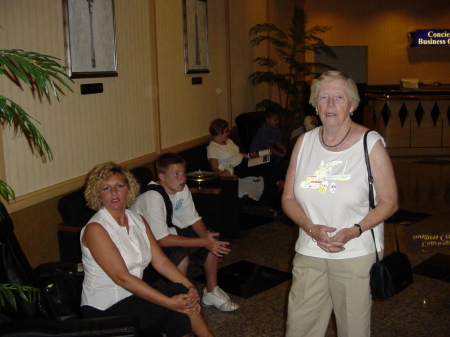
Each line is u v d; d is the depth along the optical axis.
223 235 4.50
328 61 12.45
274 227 5.03
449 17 12.08
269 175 5.18
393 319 3.08
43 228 3.09
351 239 1.90
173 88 4.89
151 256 2.36
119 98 3.94
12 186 2.83
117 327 1.81
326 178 1.94
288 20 9.21
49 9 3.08
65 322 1.85
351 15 12.22
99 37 3.58
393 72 12.41
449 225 4.99
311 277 2.04
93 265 2.16
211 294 3.21
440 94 8.85
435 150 8.95
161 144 4.66
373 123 9.22
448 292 3.46
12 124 2.80
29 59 1.60
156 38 4.47
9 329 1.80
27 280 2.31
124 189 2.22
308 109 9.39
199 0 5.37
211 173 4.30
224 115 6.27
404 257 2.01
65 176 3.33
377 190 1.91
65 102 3.29
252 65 7.21
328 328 2.99
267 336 2.89
